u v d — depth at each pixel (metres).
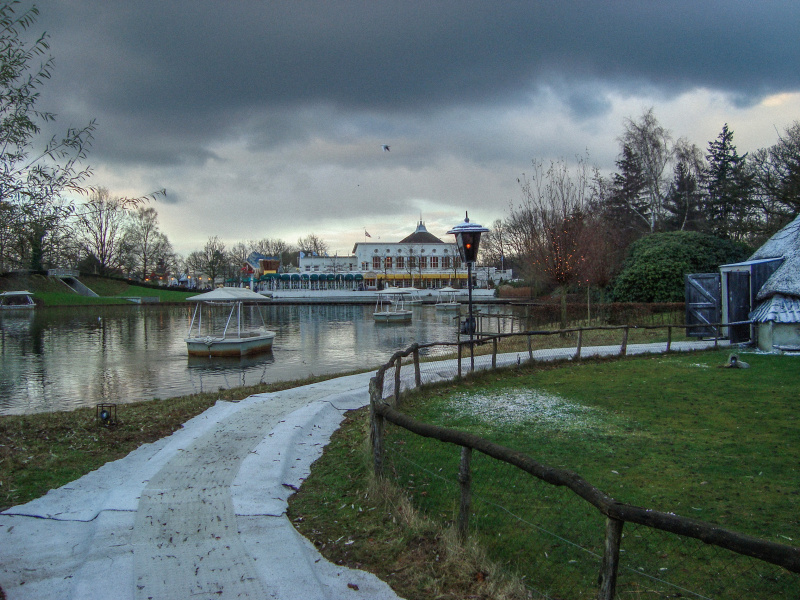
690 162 48.75
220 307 85.06
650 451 8.03
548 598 4.22
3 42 8.64
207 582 4.63
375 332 45.66
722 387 12.58
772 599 4.32
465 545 4.97
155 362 29.16
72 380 23.38
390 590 4.55
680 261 30.08
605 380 13.99
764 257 20.75
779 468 7.25
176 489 6.77
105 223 94.88
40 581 4.67
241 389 14.69
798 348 17.59
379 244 119.12
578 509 5.97
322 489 6.90
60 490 6.75
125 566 4.88
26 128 8.95
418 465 6.80
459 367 14.17
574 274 25.08
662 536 5.37
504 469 7.23
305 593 4.49
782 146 41.41
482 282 115.25
